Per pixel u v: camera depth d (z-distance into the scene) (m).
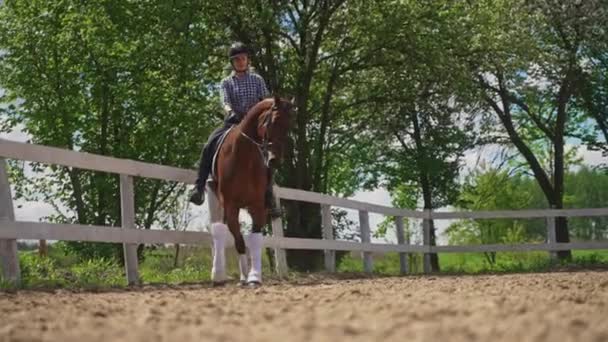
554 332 4.35
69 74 24.97
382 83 27.19
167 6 22.17
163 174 12.05
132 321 5.54
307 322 5.09
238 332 4.72
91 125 24.92
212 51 24.38
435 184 31.97
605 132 32.44
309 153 26.33
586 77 31.20
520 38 26.23
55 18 25.17
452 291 8.08
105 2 23.02
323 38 26.12
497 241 38.16
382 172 30.64
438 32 24.75
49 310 6.50
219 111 24.91
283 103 10.18
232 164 10.45
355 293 7.96
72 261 18.67
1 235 9.10
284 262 14.66
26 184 24.94
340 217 29.44
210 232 12.47
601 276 12.06
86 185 24.08
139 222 23.47
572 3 28.17
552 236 22.31
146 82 23.52
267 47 24.91
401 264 20.28
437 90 27.22
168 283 11.43
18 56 25.62
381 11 24.86
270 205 10.93
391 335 4.37
